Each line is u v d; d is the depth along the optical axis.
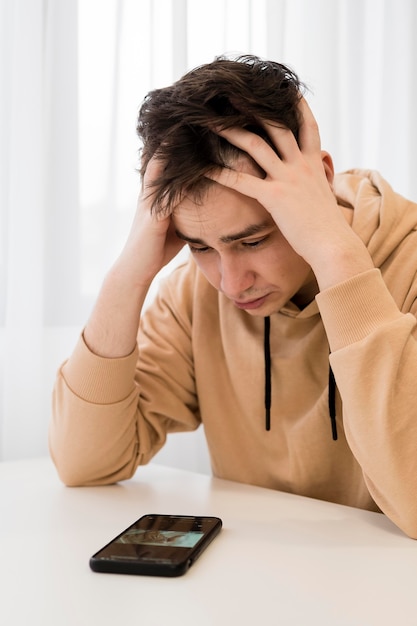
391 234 0.98
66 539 0.78
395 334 0.80
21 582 0.65
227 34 1.82
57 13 1.62
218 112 0.84
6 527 0.83
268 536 0.78
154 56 1.71
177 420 1.15
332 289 0.83
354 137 2.04
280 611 0.58
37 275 1.56
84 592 0.62
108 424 1.02
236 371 1.11
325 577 0.66
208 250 0.89
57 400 1.06
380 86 2.05
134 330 1.04
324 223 0.86
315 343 1.03
